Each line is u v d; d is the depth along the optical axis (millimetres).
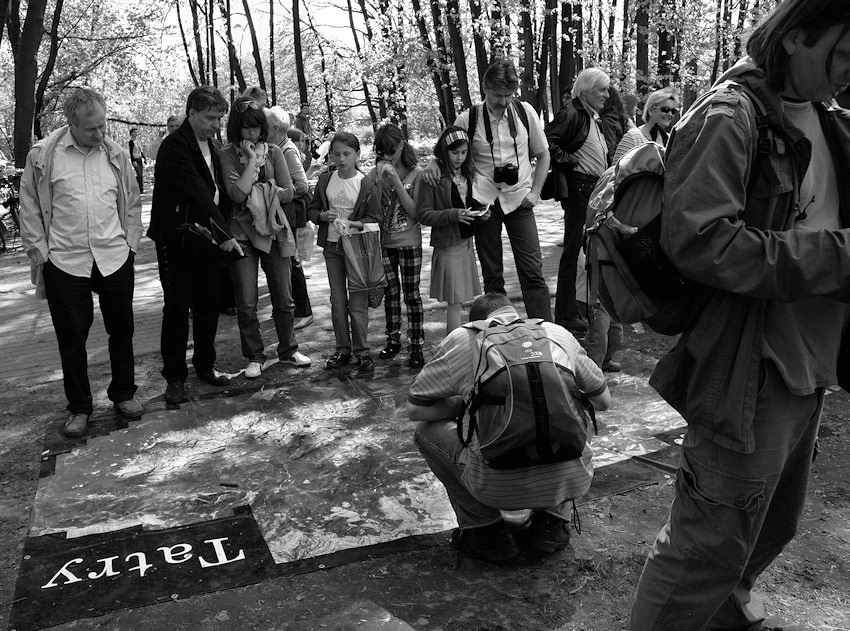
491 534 3182
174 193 5125
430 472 4066
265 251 5699
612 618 2818
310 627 2812
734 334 1914
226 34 28594
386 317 6035
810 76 1785
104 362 6285
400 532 3480
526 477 2941
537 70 20281
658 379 2070
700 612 2113
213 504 3814
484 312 3246
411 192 5691
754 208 1867
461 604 2926
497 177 5680
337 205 5688
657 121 5688
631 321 2066
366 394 5289
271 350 6461
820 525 3391
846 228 1930
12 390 5742
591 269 2127
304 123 12703
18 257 12367
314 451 4391
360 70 24391
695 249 1806
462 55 18953
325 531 3508
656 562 2158
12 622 2910
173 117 10016
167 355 5332
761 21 1892
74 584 3152
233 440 4609
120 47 27188
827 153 1965
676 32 18172
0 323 7906
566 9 18984
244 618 2891
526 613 2859
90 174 4652
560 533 3221
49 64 23203
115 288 4824
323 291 8688
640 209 1994
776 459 1981
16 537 3584
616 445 4309
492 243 5930
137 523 3643
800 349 1932
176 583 3137
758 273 1758
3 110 32375
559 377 2889
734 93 1842
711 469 2010
